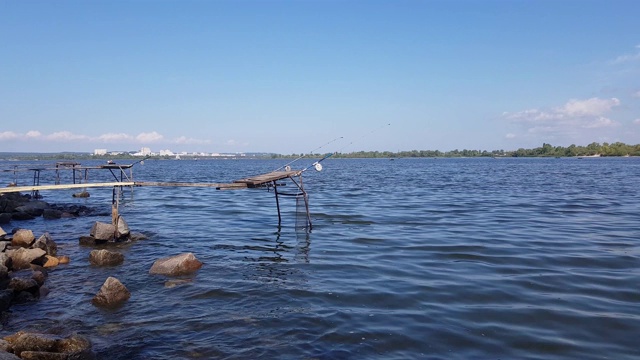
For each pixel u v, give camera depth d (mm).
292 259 13523
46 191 42344
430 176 66438
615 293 9688
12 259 12531
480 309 8859
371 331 7926
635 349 7059
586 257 12961
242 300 9836
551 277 10945
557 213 23047
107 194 39594
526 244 14914
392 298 9641
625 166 97938
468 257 13195
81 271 12578
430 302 9328
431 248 14516
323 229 18750
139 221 22078
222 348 7449
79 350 7336
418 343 7406
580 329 7828
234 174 78688
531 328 7898
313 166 19125
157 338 7926
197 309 9352
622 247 14312
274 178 17328
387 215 22781
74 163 44562
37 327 8531
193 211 25969
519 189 40281
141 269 12734
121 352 7375
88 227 20531
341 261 13070
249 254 14367
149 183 18453
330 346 7398
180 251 15023
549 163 129750
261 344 7559
